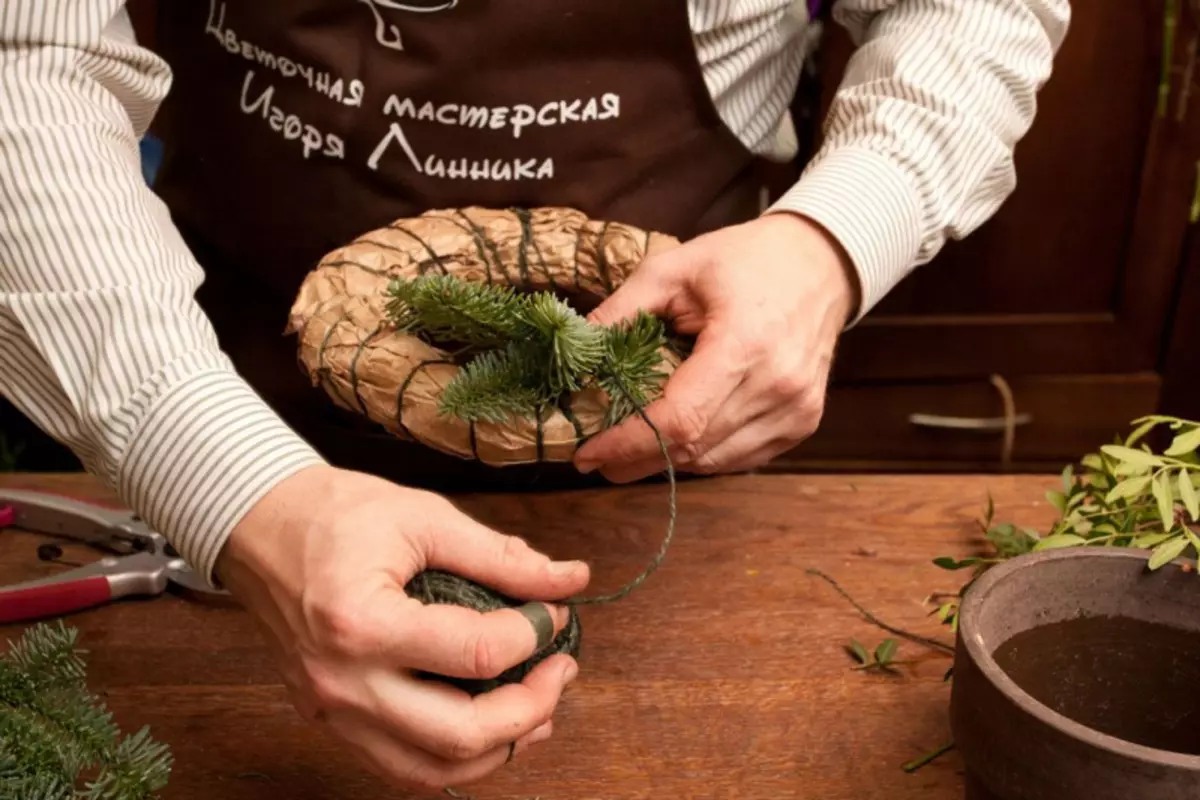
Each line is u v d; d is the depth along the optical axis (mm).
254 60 1465
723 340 1245
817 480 1510
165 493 1169
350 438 1577
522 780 1243
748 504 1482
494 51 1419
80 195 1214
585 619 1362
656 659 1329
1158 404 2086
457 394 1198
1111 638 1172
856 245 1326
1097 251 1961
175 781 1243
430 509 1155
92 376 1190
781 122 1591
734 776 1247
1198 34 1822
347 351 1239
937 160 1374
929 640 1344
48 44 1249
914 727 1280
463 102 1437
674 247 1330
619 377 1203
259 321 1572
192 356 1188
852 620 1365
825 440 2117
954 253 1961
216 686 1308
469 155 1457
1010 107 1419
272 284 1540
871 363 2041
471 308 1184
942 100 1372
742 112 1518
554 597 1163
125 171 1250
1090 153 1892
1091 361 2043
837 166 1357
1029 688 1161
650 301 1276
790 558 1424
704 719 1284
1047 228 1942
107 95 1288
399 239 1322
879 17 1473
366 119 1447
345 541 1130
